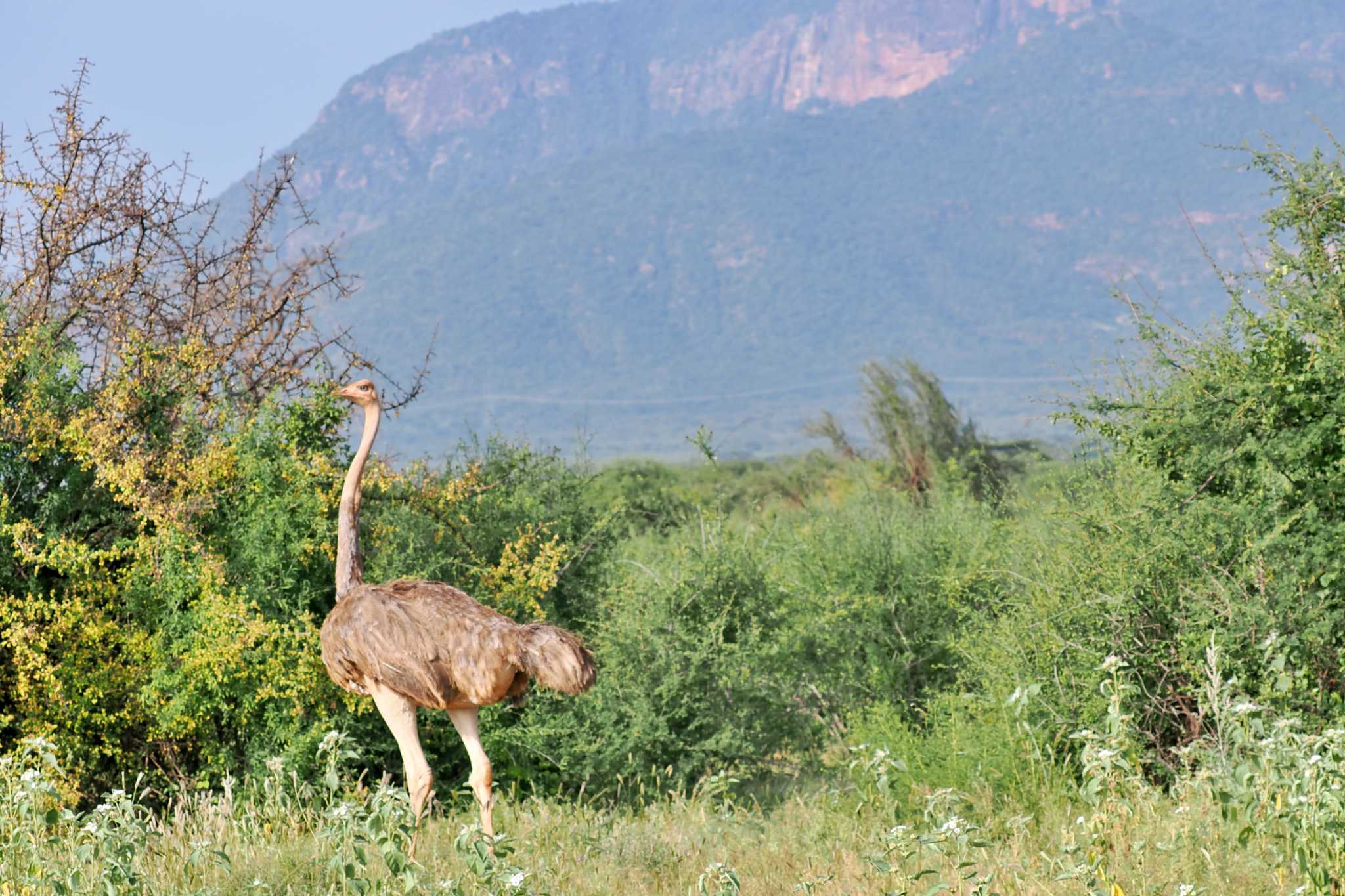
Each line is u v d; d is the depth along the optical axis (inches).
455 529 1718.8
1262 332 1305.4
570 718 1565.0
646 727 1547.7
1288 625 1275.8
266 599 1482.5
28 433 1472.7
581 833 1198.3
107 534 1556.3
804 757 1724.9
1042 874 973.8
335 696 1444.4
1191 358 1395.2
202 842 1059.3
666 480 4183.1
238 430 1571.1
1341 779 920.3
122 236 1879.9
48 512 1494.8
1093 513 1560.0
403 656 1120.2
